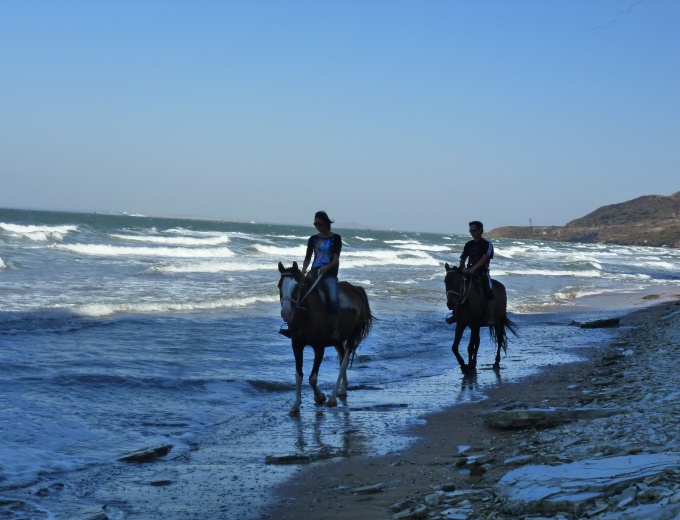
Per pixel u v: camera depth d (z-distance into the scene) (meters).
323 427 8.89
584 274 50.66
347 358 10.98
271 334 16.53
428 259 53.66
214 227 134.50
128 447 7.85
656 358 13.27
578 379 12.07
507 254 79.75
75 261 32.53
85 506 5.88
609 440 6.56
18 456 7.16
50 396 9.64
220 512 5.71
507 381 12.24
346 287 10.93
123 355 12.82
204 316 18.50
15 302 18.38
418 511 5.24
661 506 4.14
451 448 7.68
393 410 9.91
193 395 10.55
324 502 5.89
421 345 16.91
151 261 35.59
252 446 7.98
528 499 4.84
